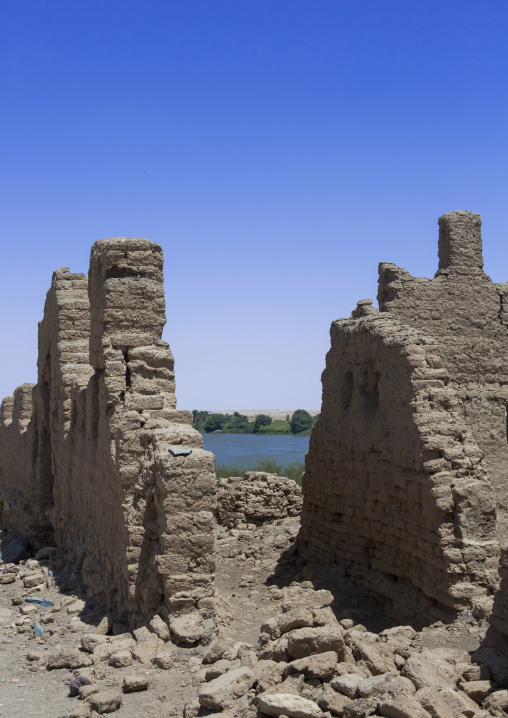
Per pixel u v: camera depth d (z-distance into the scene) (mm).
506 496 14828
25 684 8461
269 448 61750
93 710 7383
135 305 11797
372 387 12930
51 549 15117
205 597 9344
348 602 12070
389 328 12250
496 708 6547
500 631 7875
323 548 14445
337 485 13898
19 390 20688
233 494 18500
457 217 15461
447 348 15008
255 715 6500
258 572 14758
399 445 11281
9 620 11258
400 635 8961
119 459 10633
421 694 6281
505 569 7961
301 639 7199
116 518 10945
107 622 10148
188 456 9586
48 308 17297
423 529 10484
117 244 11820
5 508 20578
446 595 9844
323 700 6320
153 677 8070
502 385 15430
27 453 19047
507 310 15609
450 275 15281
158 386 11477
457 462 10344
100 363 11914
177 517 9398
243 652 8016
